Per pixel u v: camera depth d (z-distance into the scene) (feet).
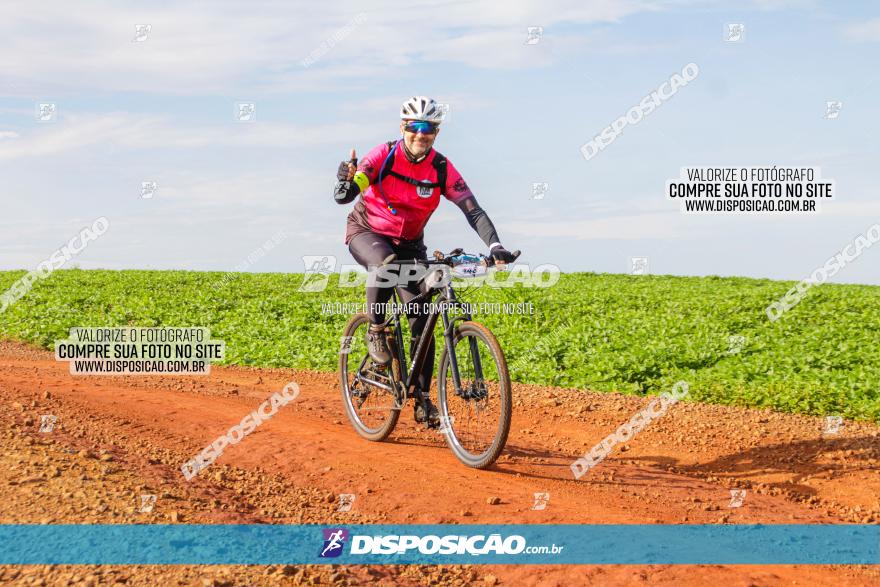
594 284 88.69
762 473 16.38
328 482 14.70
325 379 29.68
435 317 16.37
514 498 13.88
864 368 34.65
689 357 36.94
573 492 14.47
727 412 21.65
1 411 17.42
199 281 90.63
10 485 11.51
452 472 15.42
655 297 67.15
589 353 39.17
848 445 17.56
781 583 10.63
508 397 14.79
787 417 20.95
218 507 12.28
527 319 52.80
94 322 52.75
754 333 46.75
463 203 16.61
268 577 9.53
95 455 13.91
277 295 71.51
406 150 16.05
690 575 10.73
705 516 13.43
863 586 10.64
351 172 15.89
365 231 17.30
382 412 18.99
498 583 10.66
